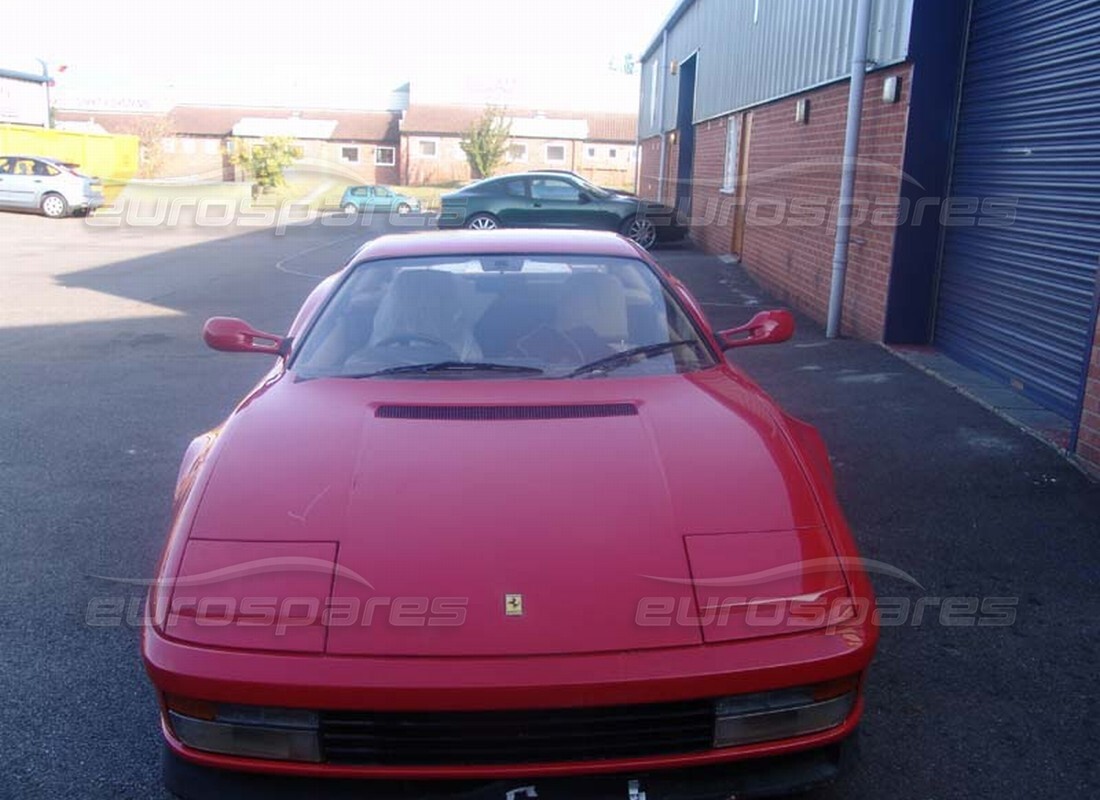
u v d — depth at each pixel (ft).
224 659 7.68
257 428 10.28
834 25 32.37
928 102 25.75
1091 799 9.23
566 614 7.86
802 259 35.96
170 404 23.73
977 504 16.11
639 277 13.55
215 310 39.17
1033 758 9.85
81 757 9.90
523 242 14.28
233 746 7.71
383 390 11.20
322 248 67.92
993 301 23.88
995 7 23.81
